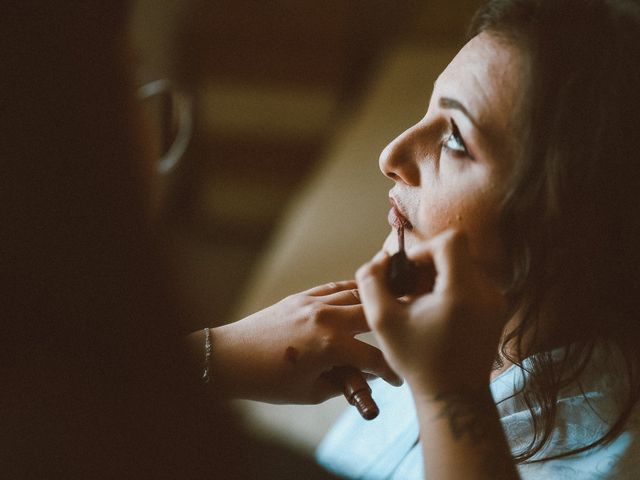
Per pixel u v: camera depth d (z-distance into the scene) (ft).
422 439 1.98
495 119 2.43
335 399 5.71
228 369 2.81
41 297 1.08
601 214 2.43
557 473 2.50
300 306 2.96
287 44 11.60
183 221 9.29
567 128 2.34
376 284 2.00
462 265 1.97
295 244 8.41
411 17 12.34
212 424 1.12
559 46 2.34
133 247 1.10
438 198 2.63
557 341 2.68
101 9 1.01
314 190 9.43
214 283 8.66
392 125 10.37
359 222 8.48
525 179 2.41
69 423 1.11
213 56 11.58
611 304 2.60
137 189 1.10
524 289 2.55
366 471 3.49
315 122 11.28
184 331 1.16
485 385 2.01
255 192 9.98
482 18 2.66
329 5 11.94
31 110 0.99
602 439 2.47
